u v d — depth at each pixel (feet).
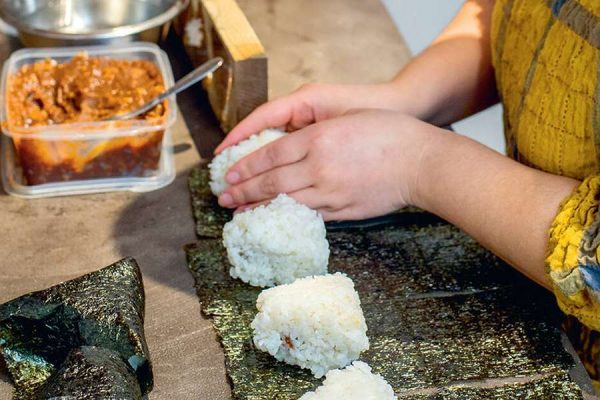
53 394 2.53
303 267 2.94
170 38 3.98
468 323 2.85
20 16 3.89
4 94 3.31
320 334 2.69
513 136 3.07
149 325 2.83
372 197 3.07
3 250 3.04
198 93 3.69
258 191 3.11
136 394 2.59
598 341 2.99
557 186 2.79
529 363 2.76
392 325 2.84
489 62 3.43
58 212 3.18
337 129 3.07
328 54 3.93
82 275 2.92
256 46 3.37
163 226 3.15
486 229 2.86
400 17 5.53
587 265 2.62
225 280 2.96
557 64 2.83
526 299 2.92
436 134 3.04
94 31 3.68
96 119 3.31
